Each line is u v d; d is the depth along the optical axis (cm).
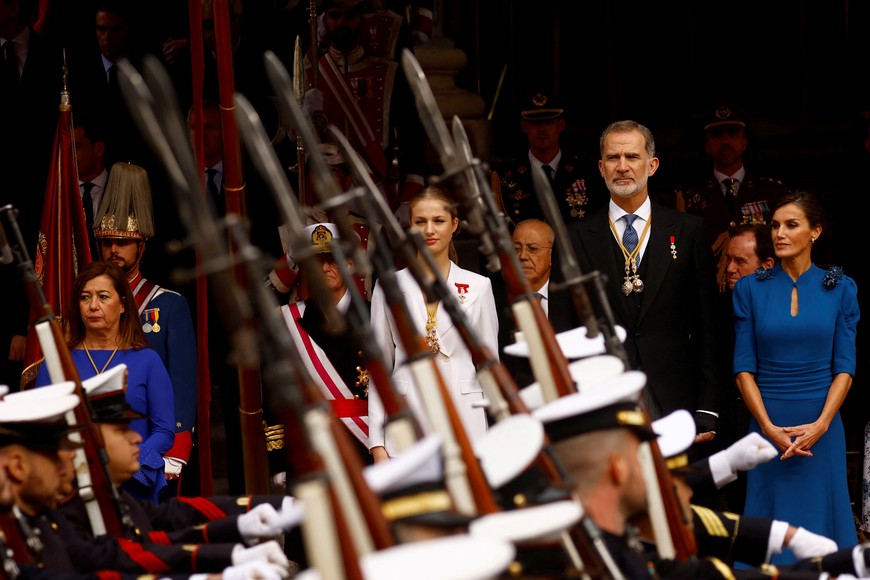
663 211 2309
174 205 2920
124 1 3164
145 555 1587
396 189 3269
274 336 812
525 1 4231
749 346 2459
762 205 3266
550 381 1265
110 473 1692
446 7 4081
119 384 1747
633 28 4347
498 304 2755
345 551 785
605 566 1130
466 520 948
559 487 1105
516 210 3284
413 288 2253
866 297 3125
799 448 2378
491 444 1111
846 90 4369
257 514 1708
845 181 4116
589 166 3312
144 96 796
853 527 2408
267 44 3278
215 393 3234
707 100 4391
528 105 3306
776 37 4384
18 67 3147
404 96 3328
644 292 2259
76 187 2580
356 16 3253
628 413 1264
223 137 2152
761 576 1441
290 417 803
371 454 2339
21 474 1480
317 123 3086
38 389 1608
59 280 2547
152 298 2514
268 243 2923
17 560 1450
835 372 2412
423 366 1013
